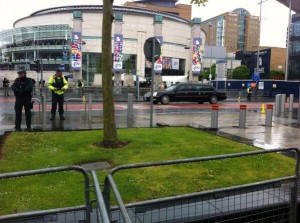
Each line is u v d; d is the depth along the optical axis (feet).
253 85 128.67
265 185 14.49
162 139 28.86
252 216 14.65
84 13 254.06
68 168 10.62
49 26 264.11
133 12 269.64
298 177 15.23
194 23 124.16
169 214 13.65
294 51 237.04
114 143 26.13
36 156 22.99
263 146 28.53
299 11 145.89
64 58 256.73
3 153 23.84
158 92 80.59
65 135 30.45
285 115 60.08
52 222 12.44
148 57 33.86
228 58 315.37
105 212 7.27
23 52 283.79
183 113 59.26
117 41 111.34
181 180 18.67
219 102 99.04
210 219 13.88
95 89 112.78
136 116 53.62
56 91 43.75
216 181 18.75
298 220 16.15
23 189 16.79
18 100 33.50
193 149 25.32
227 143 28.22
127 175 19.04
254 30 464.24
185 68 306.96
